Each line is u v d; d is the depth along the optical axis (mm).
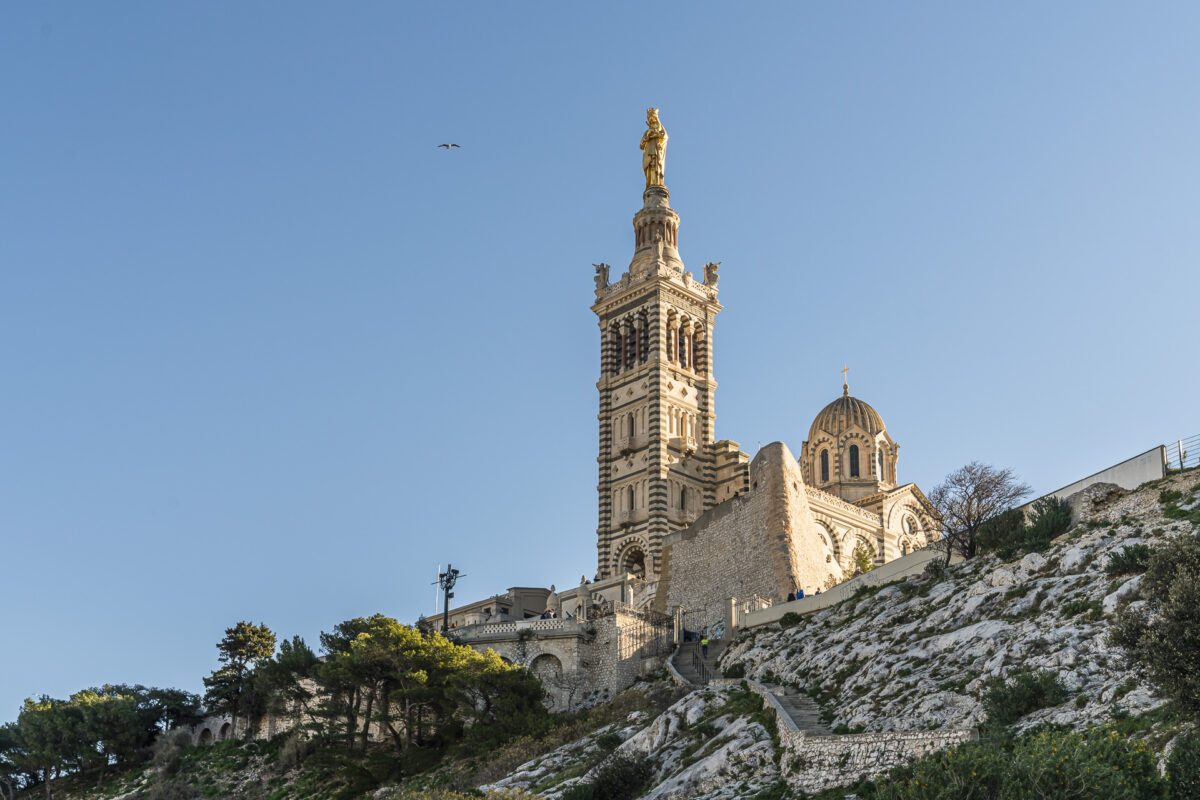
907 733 47656
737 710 63062
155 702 119875
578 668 91312
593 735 72438
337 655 94562
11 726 117938
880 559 118000
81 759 113938
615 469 138625
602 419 141875
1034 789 35812
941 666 57469
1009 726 46875
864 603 74188
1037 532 66688
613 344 145375
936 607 66688
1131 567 56594
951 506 75312
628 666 90812
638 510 134125
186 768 107938
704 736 60969
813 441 135500
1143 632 42594
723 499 136750
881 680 59656
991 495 74688
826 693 63156
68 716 115875
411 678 85688
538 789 63625
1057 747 37312
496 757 77500
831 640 70188
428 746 85312
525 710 83438
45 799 111500
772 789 50656
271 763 100312
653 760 60625
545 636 93125
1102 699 45656
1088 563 60031
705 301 145875
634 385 140000
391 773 83875
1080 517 66688
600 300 147625
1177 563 44062
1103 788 34906
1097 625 52438
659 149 153375
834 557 111938
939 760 40500
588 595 108625
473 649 93125
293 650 101938
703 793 53469
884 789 40062
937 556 74375
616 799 58250
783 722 55438
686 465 136250
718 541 104562
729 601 87938
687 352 143375
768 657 74000
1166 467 65312
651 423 134750
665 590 109125
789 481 100750
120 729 115375
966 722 49906
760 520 99438
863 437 132000
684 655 88438
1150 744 39750
